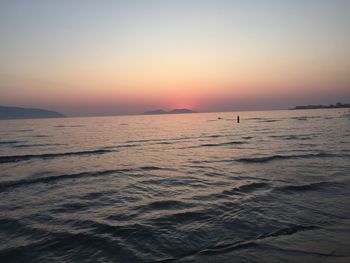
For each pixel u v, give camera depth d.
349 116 107.75
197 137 39.91
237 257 5.37
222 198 9.66
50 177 14.17
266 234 6.48
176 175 14.26
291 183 11.34
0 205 9.49
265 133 42.94
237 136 39.38
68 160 20.58
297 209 8.22
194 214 8.08
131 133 52.97
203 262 5.22
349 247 5.72
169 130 60.31
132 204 9.37
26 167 17.73
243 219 7.52
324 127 52.12
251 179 12.47
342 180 11.63
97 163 18.97
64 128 78.12
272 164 16.23
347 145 24.03
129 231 6.91
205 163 17.81
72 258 5.60
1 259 5.62
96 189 11.63
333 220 7.29
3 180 13.67
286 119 100.94
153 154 23.09
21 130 68.88
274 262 5.12
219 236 6.45
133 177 14.01
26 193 11.10
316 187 10.62
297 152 20.75
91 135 48.94
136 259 5.46
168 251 5.77
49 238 6.61
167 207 8.88
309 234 6.41
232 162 17.67
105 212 8.56
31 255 5.77
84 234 6.80
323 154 19.17
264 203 8.88
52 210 8.86
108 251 5.86
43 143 34.91
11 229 7.27
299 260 5.18
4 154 24.34
